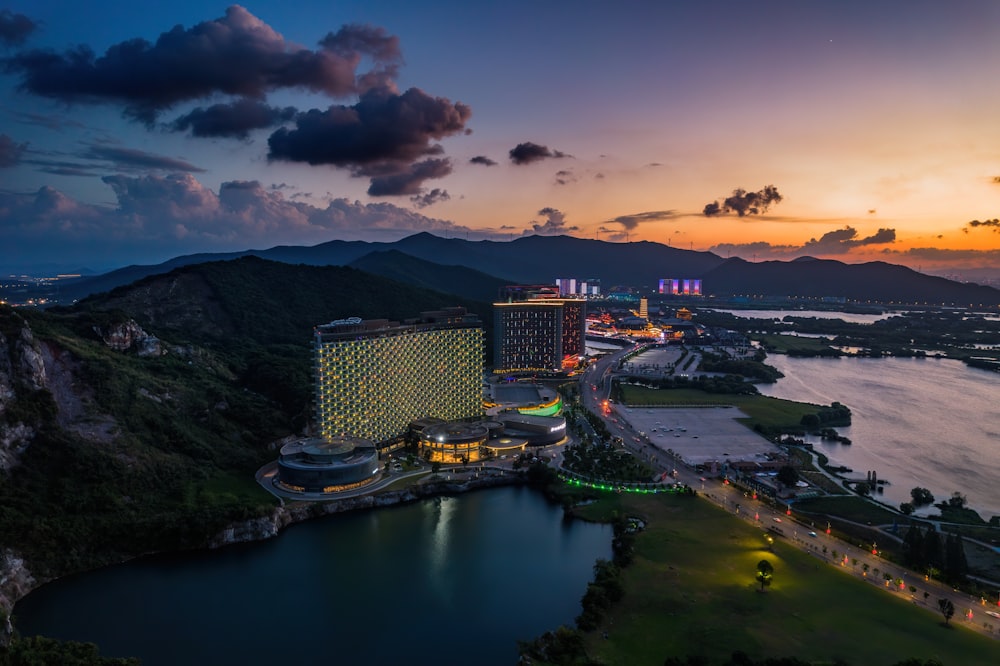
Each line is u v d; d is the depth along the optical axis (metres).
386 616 199.75
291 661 175.75
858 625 183.62
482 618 198.62
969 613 191.38
